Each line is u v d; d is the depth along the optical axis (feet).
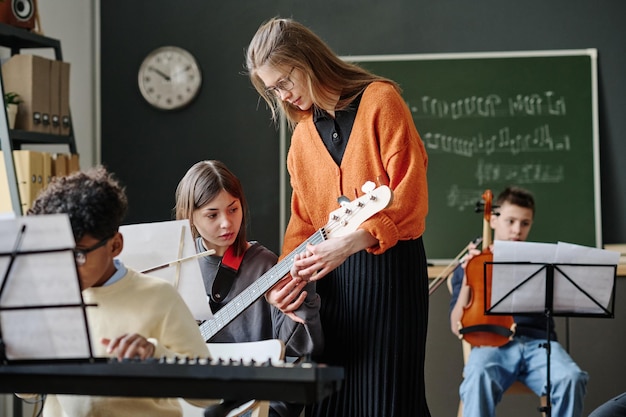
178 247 8.02
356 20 16.88
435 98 16.53
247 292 7.86
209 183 8.94
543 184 16.28
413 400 7.59
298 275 7.38
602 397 13.70
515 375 12.30
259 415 7.09
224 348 7.32
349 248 7.13
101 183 5.52
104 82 17.43
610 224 16.31
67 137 14.12
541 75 16.34
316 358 7.82
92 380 4.88
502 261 10.48
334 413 7.72
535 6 16.47
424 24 16.70
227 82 17.21
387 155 7.41
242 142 17.17
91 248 5.39
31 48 14.24
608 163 16.33
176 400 6.46
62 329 4.82
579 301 10.76
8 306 4.81
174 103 17.17
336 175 7.65
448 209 16.40
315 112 7.75
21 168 13.07
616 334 13.66
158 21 17.37
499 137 16.39
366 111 7.50
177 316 5.97
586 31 16.38
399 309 7.45
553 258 10.50
